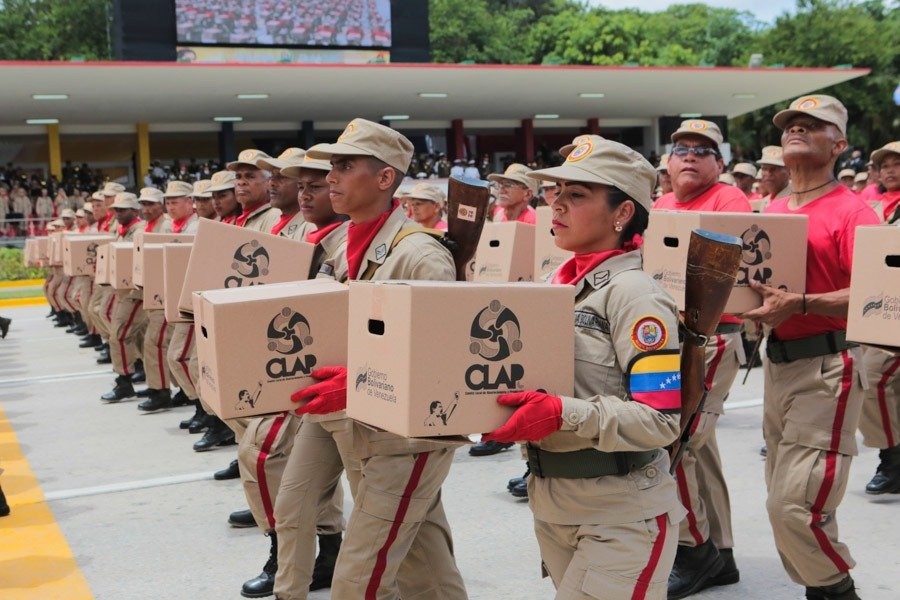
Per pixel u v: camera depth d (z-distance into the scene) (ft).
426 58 104.99
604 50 181.68
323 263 13.80
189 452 23.91
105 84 88.28
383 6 102.37
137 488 20.89
